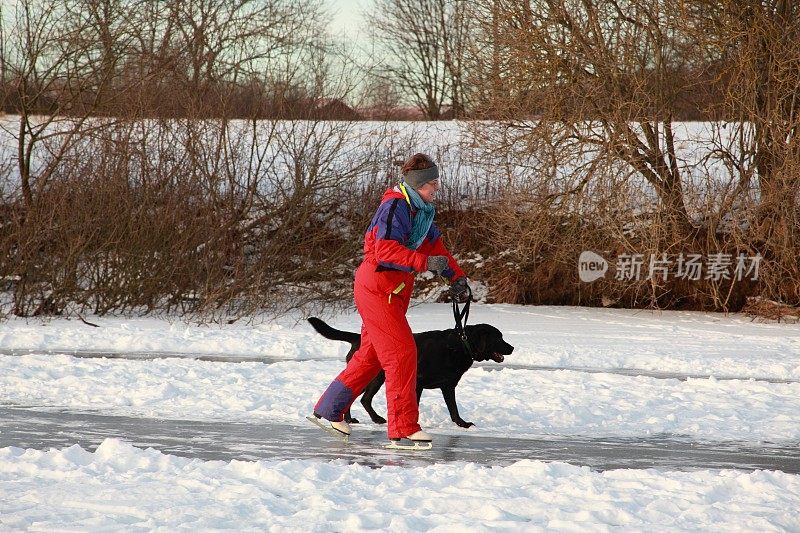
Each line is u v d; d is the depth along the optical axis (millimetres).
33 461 5984
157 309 18891
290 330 16516
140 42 21203
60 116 20812
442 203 24406
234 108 21125
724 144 20531
